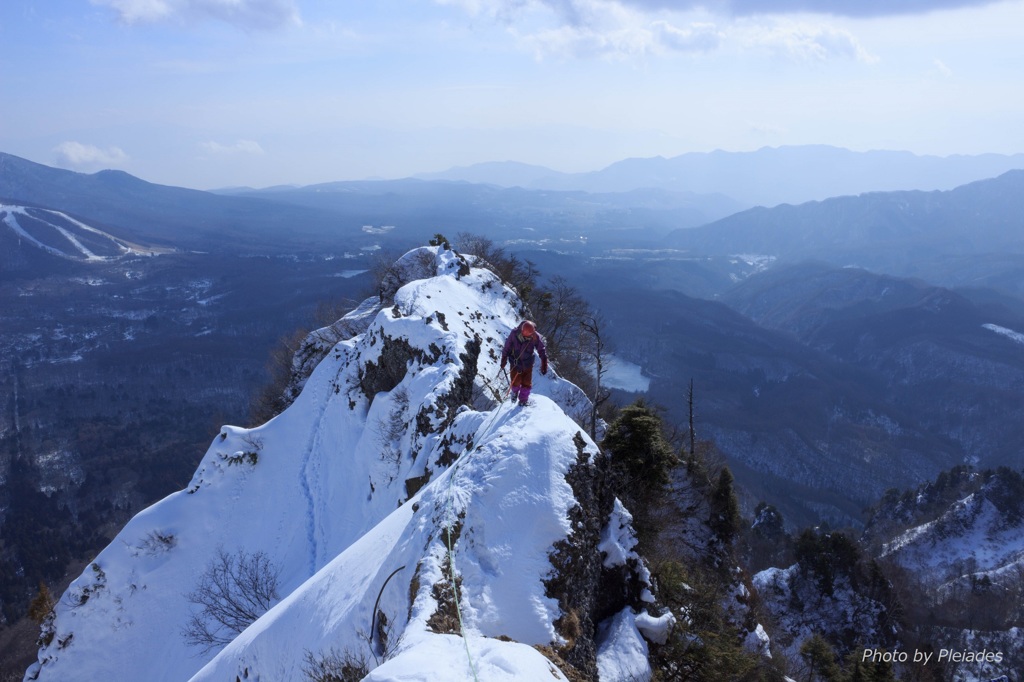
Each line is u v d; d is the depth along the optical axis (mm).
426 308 34344
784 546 79875
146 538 33656
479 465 15555
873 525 110688
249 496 35000
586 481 15773
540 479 14930
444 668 9883
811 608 47750
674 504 27734
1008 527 89000
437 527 14156
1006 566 75750
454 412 26797
